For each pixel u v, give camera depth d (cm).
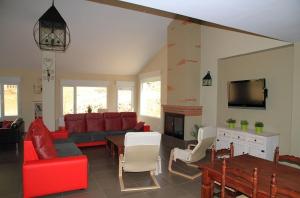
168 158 475
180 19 587
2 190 310
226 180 195
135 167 328
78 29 580
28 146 296
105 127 615
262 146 394
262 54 445
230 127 478
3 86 725
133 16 571
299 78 352
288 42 368
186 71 568
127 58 766
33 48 629
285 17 242
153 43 705
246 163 231
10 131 518
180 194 305
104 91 868
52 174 286
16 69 730
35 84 757
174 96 613
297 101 355
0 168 400
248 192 177
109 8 531
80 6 511
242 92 470
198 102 585
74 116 586
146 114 852
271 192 153
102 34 616
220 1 203
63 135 502
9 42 590
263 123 443
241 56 488
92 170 396
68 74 796
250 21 258
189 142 562
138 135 304
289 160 237
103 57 734
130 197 295
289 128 399
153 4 214
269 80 432
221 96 536
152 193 308
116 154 489
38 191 280
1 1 455
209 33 554
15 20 516
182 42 580
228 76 520
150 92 826
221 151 252
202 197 221
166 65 718
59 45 380
